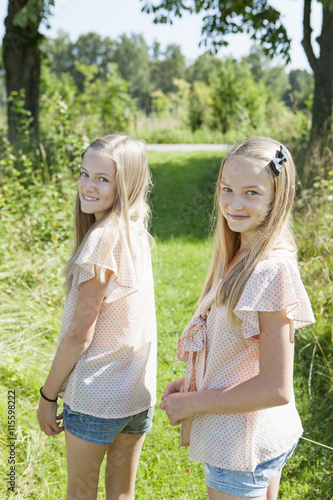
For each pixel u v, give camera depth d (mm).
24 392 2779
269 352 1408
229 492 1482
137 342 1740
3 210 5035
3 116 11602
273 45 10594
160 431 2652
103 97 18922
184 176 10062
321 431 2725
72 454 1707
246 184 1468
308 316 1479
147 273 1827
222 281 1542
